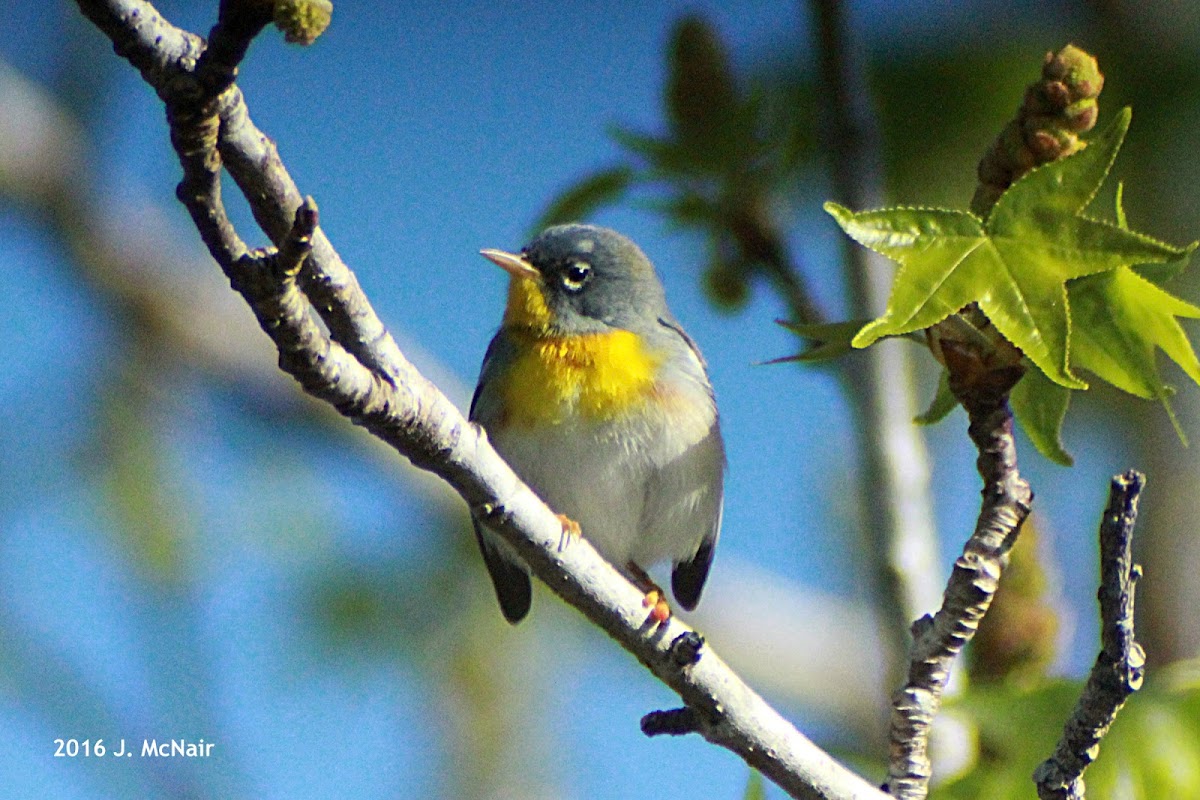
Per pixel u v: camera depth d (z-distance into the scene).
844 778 7.34
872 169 9.43
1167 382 11.16
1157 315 6.87
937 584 9.05
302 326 5.80
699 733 7.42
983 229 6.43
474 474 6.99
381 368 6.41
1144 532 10.70
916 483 9.14
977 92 11.97
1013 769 8.15
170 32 5.19
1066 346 6.22
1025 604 9.36
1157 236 11.30
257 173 5.68
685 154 9.98
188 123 5.21
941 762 8.88
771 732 7.36
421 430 6.61
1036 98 6.70
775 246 10.02
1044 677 8.70
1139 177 11.43
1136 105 11.50
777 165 10.02
